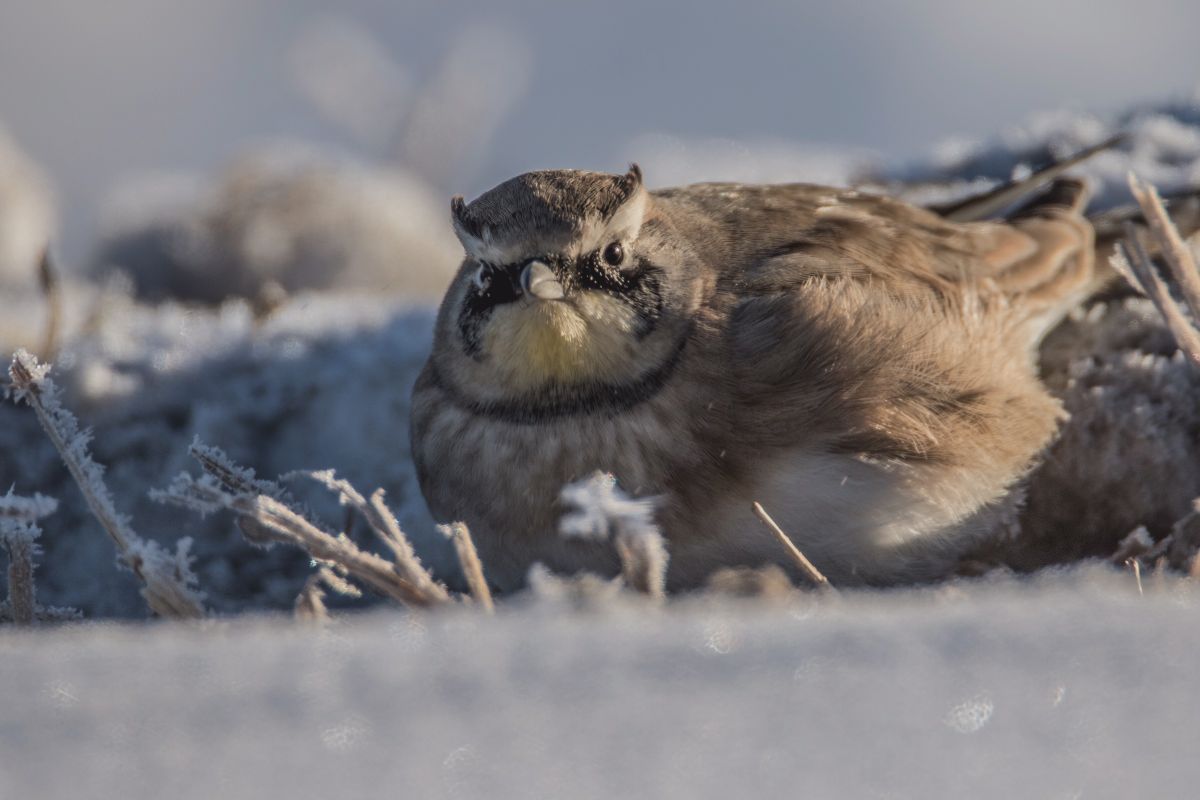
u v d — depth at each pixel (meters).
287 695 2.21
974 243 2.40
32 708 2.18
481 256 2.37
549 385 2.37
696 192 2.40
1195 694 2.11
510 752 1.99
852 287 2.38
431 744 2.02
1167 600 2.29
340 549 2.33
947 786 1.89
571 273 2.37
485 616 2.30
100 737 2.05
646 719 2.09
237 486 2.36
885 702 2.12
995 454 2.37
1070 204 2.41
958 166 2.47
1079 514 2.38
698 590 2.36
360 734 2.05
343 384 2.43
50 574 2.40
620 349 2.37
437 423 2.38
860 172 2.48
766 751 1.99
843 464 2.37
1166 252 2.36
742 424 2.37
